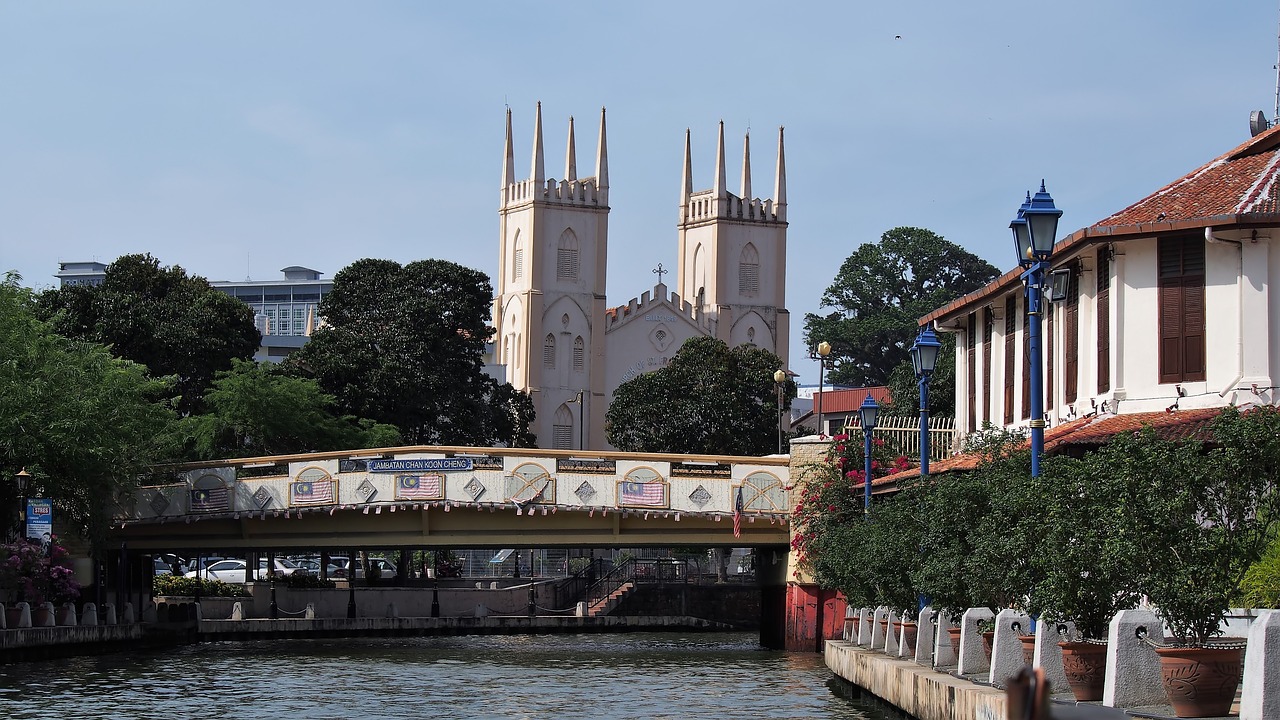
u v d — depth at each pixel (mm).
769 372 111125
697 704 35594
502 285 160375
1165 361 34875
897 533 33406
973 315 48219
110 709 34719
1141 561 20156
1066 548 21156
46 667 45594
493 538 54656
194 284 86375
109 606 55281
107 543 55812
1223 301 34125
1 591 47844
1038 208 25172
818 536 50188
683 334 159750
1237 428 20688
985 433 38312
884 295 153000
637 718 32719
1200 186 36250
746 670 46094
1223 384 33938
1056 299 26984
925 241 151875
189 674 44250
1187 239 34781
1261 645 16188
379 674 45031
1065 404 39281
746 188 165625
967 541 28266
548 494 53438
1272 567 23391
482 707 35406
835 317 154625
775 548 57250
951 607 29000
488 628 73062
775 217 165125
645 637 70250
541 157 156000
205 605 70062
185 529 57125
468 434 98625
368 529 55281
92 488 52188
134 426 54906
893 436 53281
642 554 98750
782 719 31578
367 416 90438
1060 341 39688
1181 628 19875
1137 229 34375
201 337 82875
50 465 50750
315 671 46000
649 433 109625
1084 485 21562
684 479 53969
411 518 54906
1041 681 8906
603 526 54719
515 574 90188
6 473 48844
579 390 155375
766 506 53969
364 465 54250
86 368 54125
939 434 50500
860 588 38469
